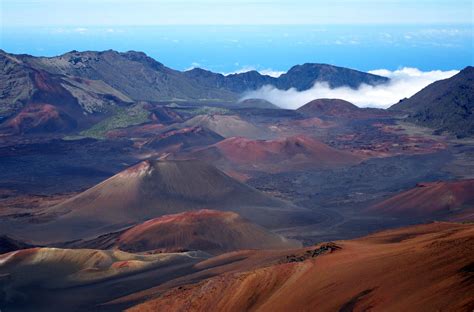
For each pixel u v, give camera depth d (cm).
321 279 6900
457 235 6950
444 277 5622
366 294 6044
